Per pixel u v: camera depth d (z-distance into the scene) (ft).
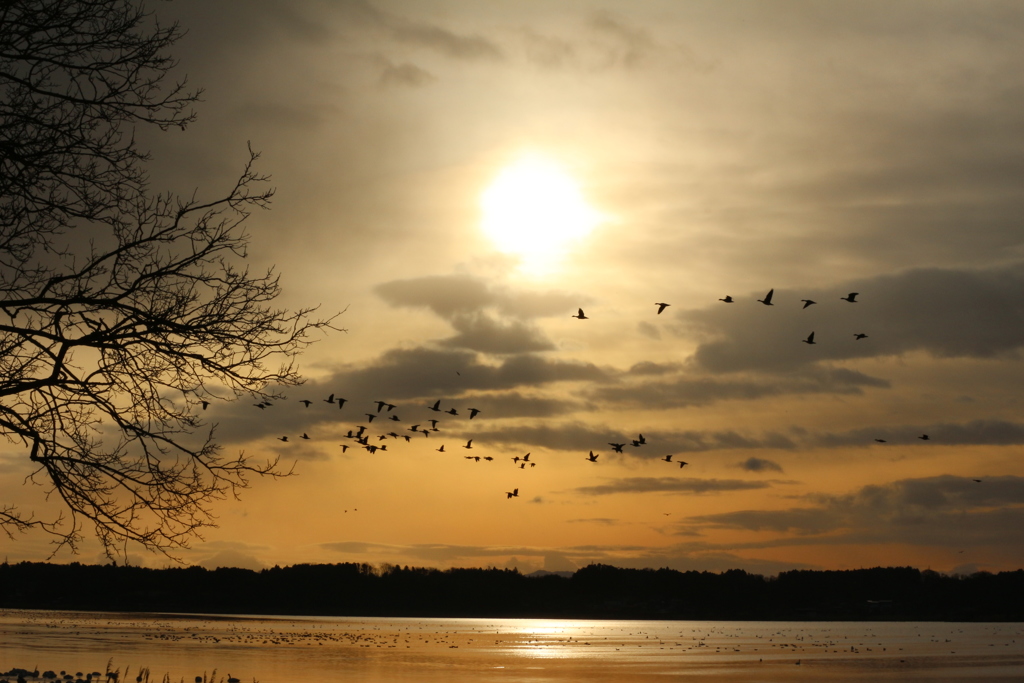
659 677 231.50
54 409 46.09
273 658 262.88
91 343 45.16
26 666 186.29
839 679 228.22
